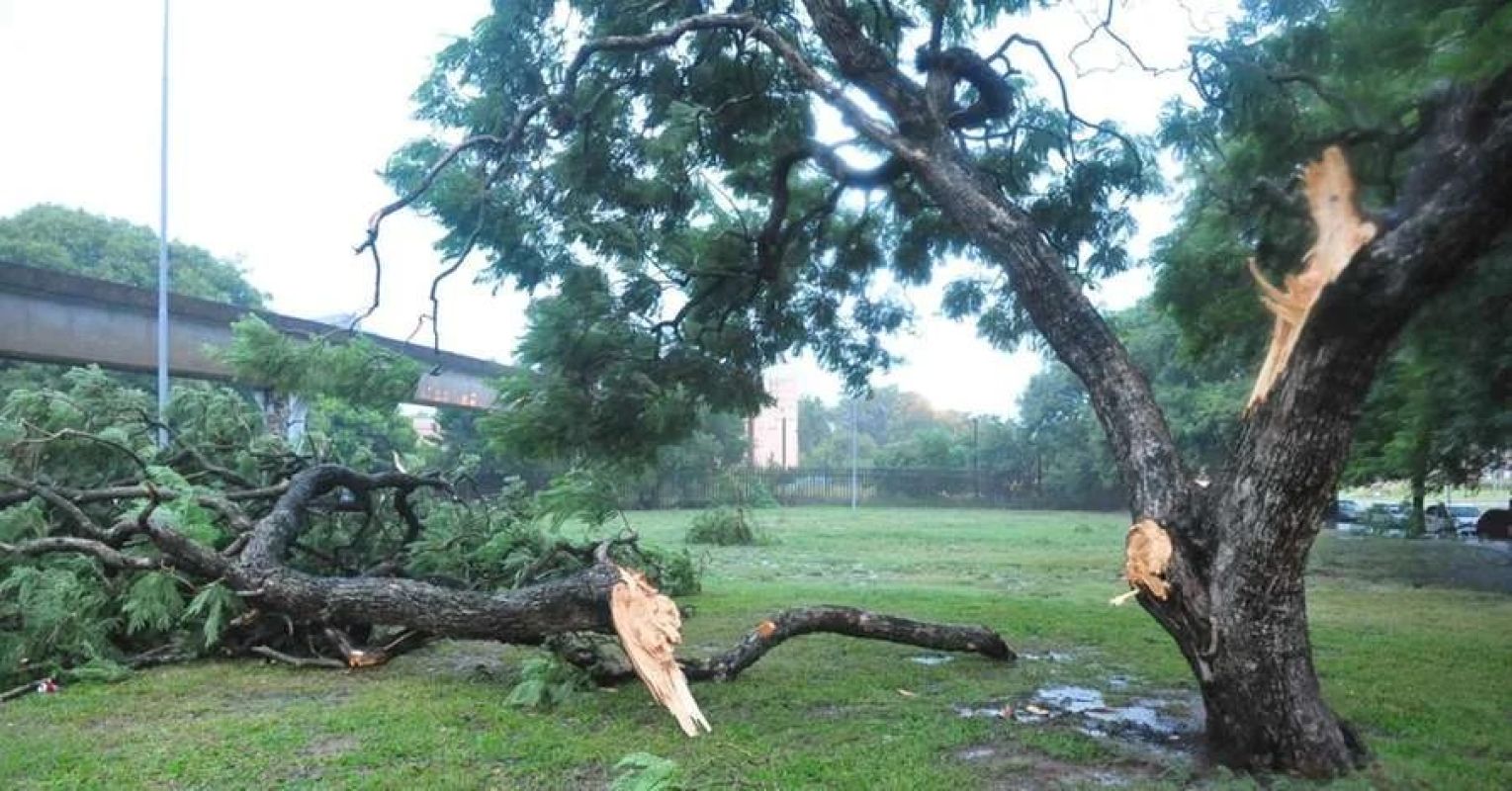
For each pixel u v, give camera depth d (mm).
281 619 7180
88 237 32625
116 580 7176
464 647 7770
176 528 6949
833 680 6414
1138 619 9227
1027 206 8133
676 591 11180
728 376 8484
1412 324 7219
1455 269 3852
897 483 47812
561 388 7344
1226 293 6910
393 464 9359
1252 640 4305
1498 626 9195
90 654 6707
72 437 8008
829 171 7301
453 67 7500
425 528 9273
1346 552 19438
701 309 8250
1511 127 3654
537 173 7652
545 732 5133
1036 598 11227
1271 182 5809
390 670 6891
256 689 6285
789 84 8070
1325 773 4277
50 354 18516
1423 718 5496
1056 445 46062
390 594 6434
